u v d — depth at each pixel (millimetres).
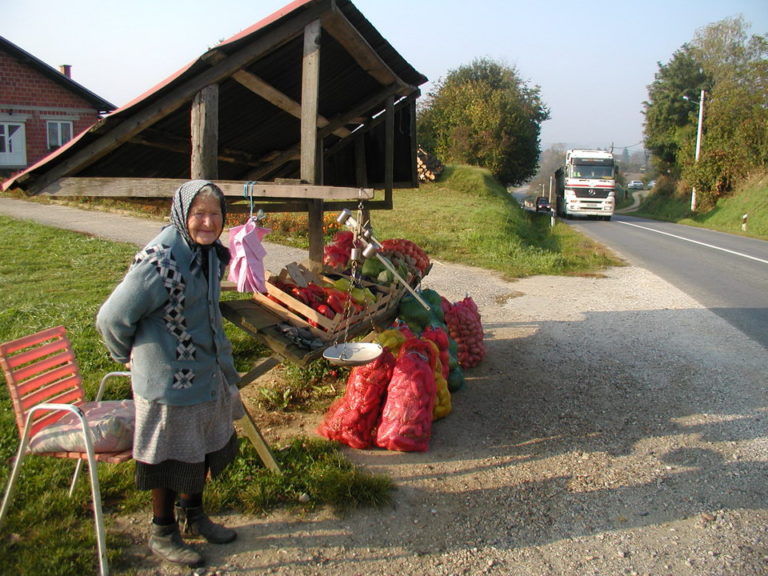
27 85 23953
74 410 2865
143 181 4402
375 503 3701
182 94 4188
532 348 7090
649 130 55406
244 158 6516
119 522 3416
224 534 3293
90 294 8414
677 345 7359
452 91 41531
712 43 55375
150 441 2850
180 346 2838
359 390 4441
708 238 23359
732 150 37500
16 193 20156
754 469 4328
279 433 4598
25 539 3201
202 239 2852
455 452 4480
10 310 7375
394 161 7082
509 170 41906
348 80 5863
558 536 3516
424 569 3186
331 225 15359
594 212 35312
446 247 15016
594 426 5000
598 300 9961
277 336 3982
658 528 3611
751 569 3248
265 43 4223
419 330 5645
